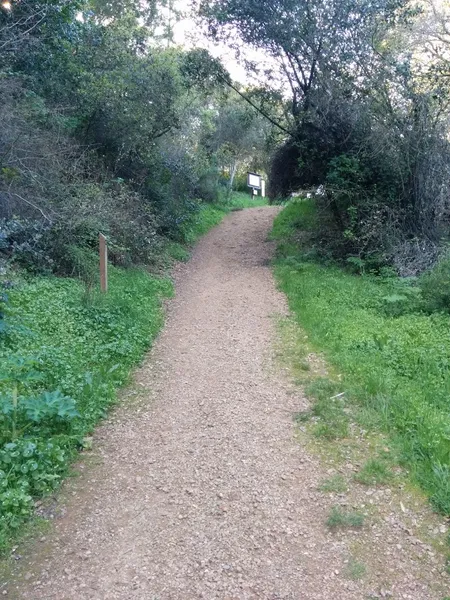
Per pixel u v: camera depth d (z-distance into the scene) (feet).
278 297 36.01
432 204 41.70
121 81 45.44
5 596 10.84
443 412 17.81
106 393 19.77
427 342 24.30
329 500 13.89
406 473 14.88
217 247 58.75
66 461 15.55
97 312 26.96
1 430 15.37
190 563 11.75
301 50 46.16
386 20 44.29
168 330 29.32
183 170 61.93
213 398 20.31
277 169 57.31
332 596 10.82
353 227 44.98
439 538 12.42
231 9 47.01
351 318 28.73
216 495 14.20
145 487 14.64
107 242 36.78
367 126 44.09
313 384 20.77
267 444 16.75
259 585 11.11
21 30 36.04
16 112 32.99
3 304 23.08
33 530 12.78
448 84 41.98
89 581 11.25
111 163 48.16
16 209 31.58
